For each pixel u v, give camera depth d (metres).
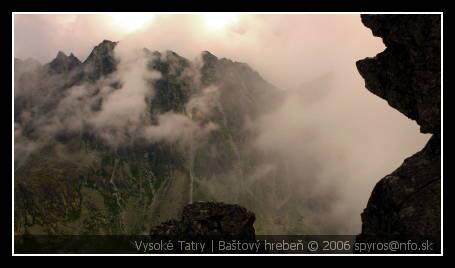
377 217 39.84
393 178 39.88
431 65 39.91
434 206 36.62
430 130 40.06
